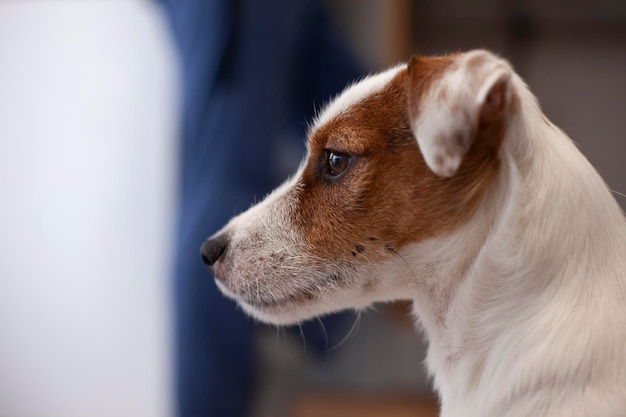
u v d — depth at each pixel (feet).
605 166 9.21
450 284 4.49
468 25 9.53
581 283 4.01
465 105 3.87
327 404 9.73
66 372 9.91
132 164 9.73
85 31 9.59
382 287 4.67
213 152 7.34
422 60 4.28
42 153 9.66
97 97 9.66
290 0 7.64
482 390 4.23
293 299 4.82
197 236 7.10
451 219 4.38
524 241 4.09
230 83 7.47
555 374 3.89
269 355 8.23
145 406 9.95
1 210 9.67
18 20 9.52
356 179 4.55
